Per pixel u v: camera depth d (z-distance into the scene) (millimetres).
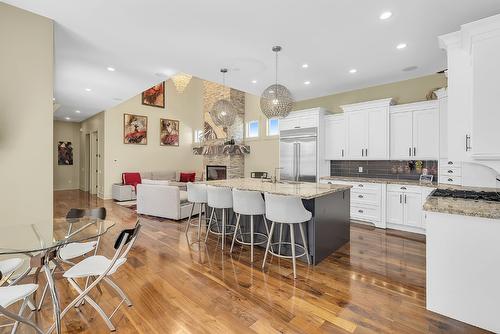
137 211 5789
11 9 2520
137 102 8617
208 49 3391
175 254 3330
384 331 1824
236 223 3619
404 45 3271
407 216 4211
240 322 1928
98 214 2617
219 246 3646
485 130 2279
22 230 2371
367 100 5199
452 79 2654
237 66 3990
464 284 1899
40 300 2221
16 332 1794
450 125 2680
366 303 2176
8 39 2514
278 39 3107
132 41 3184
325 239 3178
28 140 2654
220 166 8523
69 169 10000
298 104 6355
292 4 2416
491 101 2248
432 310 2037
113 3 2428
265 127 7719
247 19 2678
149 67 4043
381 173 5074
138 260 3121
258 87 5125
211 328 1859
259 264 3010
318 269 2854
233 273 2764
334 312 2053
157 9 2516
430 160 4391
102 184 7941
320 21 2711
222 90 8422
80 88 5164
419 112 4293
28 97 2635
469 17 2631
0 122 2498
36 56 2660
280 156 6004
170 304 2170
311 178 5445
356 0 2354
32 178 2684
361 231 4309
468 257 1882
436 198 2311
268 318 1977
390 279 2605
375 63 3879
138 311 2070
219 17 2643
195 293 2348
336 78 4582
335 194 3430
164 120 9320
